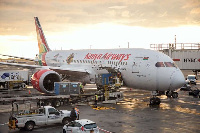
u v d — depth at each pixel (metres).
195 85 58.78
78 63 43.12
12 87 50.72
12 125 20.78
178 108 30.28
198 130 20.84
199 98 38.50
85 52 43.78
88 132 18.59
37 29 58.22
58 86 32.97
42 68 40.34
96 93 34.00
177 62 54.62
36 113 21.70
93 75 39.59
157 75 31.56
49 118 21.89
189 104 33.09
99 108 30.25
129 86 35.50
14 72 53.06
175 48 55.81
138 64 33.31
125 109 29.70
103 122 23.53
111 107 31.00
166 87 31.70
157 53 33.31
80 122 19.14
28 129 21.11
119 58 36.00
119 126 22.11
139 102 34.69
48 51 56.00
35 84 35.09
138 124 22.78
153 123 23.11
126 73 34.50
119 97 36.28
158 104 33.06
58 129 21.55
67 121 22.69
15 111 28.11
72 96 32.16
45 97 30.53
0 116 26.19
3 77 51.72
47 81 35.75
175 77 31.11
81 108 30.47
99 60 38.94
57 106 31.58
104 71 37.25
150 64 32.28
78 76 41.75
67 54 47.59
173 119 24.66
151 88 32.78
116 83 34.97
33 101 34.88
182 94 43.25
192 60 53.59
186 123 23.11
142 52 34.41
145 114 26.91
